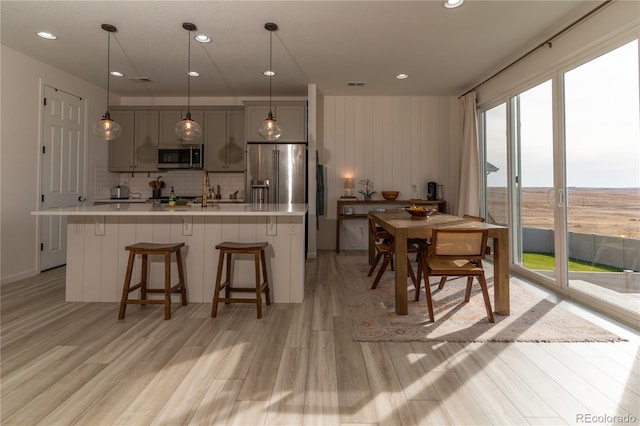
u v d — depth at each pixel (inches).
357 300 129.6
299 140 214.8
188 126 143.9
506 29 136.7
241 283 128.0
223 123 225.5
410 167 239.0
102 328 102.7
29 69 163.9
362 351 88.4
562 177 133.5
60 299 130.6
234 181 239.0
